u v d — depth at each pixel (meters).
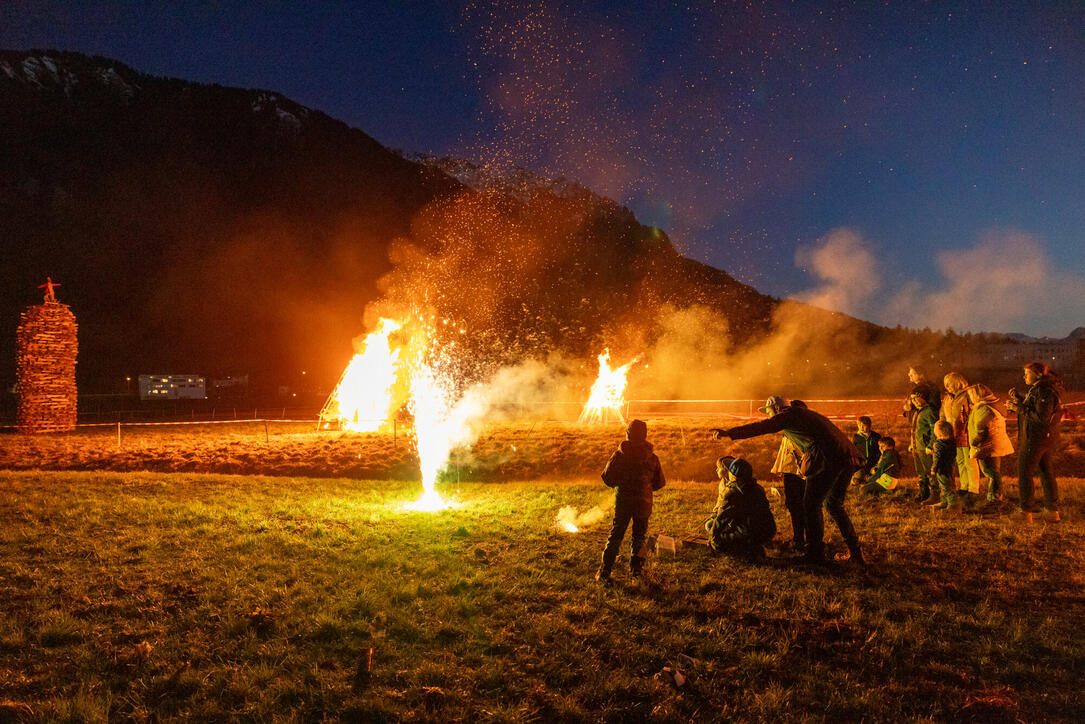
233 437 22.55
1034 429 8.22
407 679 4.36
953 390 9.52
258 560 6.96
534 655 4.70
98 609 5.58
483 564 6.89
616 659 4.65
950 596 5.79
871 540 7.60
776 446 16.83
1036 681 4.33
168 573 6.53
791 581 6.19
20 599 5.86
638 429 6.52
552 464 17.22
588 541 7.84
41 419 24.36
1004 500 9.44
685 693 4.20
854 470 6.75
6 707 4.01
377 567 6.78
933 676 4.43
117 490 11.91
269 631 5.11
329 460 17.91
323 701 4.09
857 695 4.15
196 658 4.66
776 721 3.90
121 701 4.12
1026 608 5.51
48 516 9.24
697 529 8.32
